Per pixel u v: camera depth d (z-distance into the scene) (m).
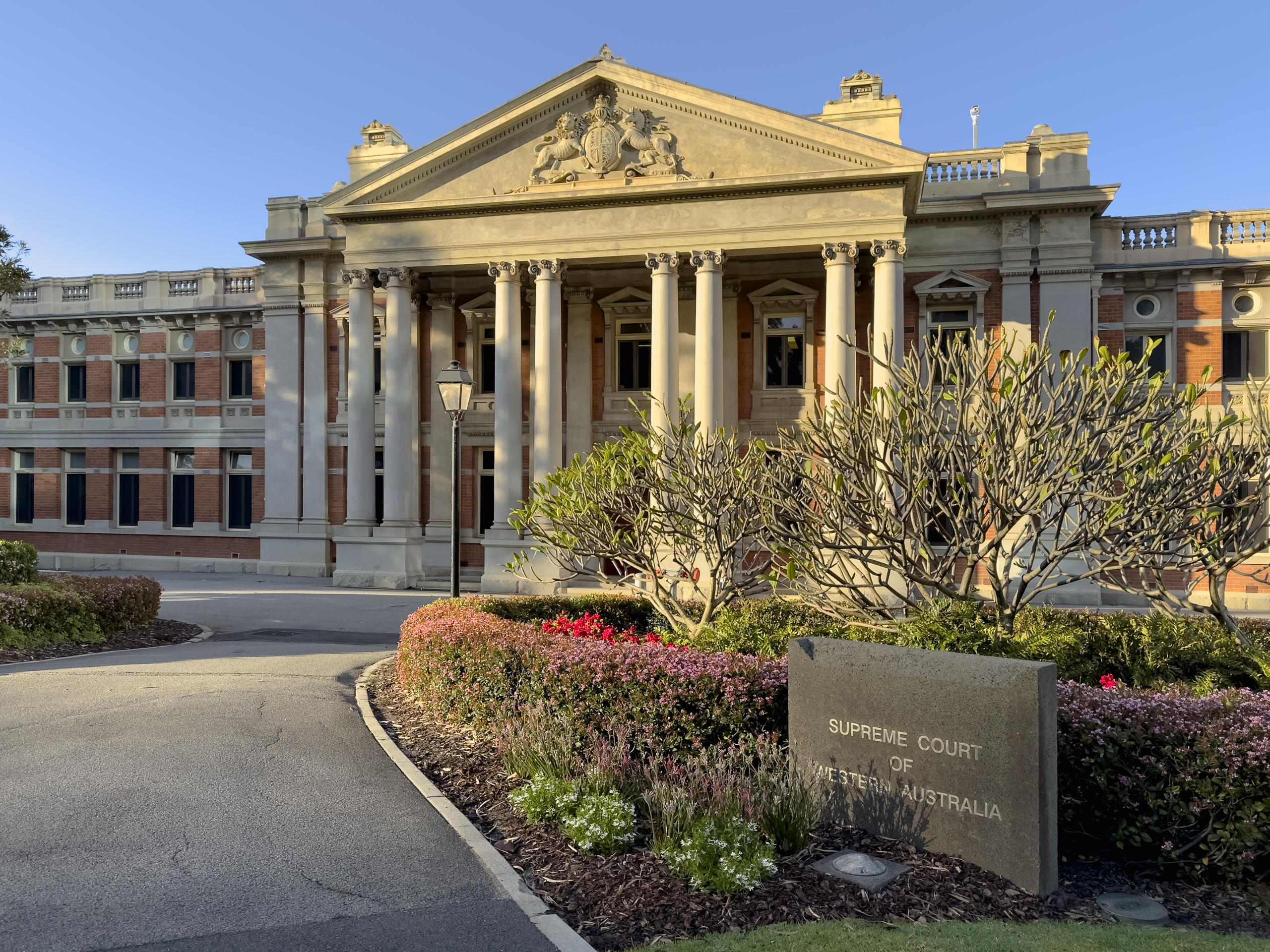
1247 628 9.98
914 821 5.52
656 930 4.62
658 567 10.95
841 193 22.98
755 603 11.12
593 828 5.50
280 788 6.90
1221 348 25.00
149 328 33.16
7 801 6.52
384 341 26.16
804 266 26.45
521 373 26.95
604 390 27.89
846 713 5.91
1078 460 7.36
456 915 4.84
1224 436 8.78
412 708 9.57
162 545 32.72
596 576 10.67
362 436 26.39
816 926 4.56
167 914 4.84
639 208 24.19
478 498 28.48
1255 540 8.92
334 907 4.94
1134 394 7.71
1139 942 4.40
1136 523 7.62
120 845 5.75
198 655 12.99
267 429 30.28
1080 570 23.30
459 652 8.66
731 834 5.29
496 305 25.22
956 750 5.36
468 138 24.83
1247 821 5.09
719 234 23.64
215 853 5.66
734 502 9.30
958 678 5.36
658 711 6.93
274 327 30.39
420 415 28.78
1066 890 5.14
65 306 34.09
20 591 13.35
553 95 24.30
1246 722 5.31
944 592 8.61
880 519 8.02
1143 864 5.44
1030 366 8.02
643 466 10.00
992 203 24.81
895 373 8.22
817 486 8.44
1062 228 24.88
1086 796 5.54
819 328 26.45
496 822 6.25
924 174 23.48
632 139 24.03
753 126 23.38
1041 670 5.04
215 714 9.07
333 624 17.45
